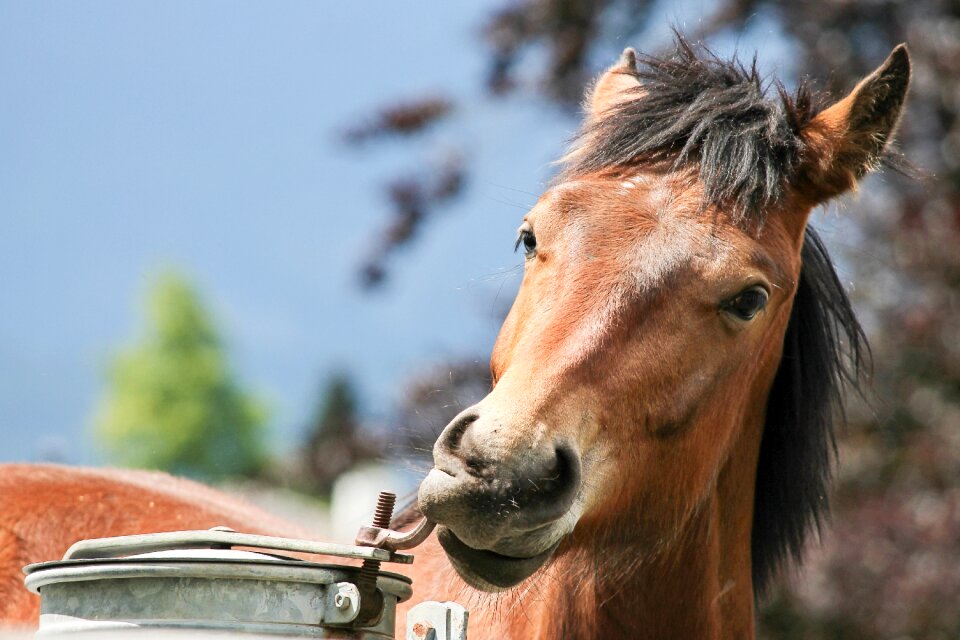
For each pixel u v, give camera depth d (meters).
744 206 4.48
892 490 11.84
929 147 12.30
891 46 12.77
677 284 4.27
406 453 6.15
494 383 4.53
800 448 5.21
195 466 66.38
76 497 6.17
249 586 3.42
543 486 3.87
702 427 4.41
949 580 11.21
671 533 4.50
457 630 3.64
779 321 4.84
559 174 5.04
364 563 3.56
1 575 5.81
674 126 4.69
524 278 4.57
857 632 11.48
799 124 5.00
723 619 4.97
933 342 11.83
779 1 13.37
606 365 4.12
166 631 3.34
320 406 52.94
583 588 4.69
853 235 12.02
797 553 5.39
